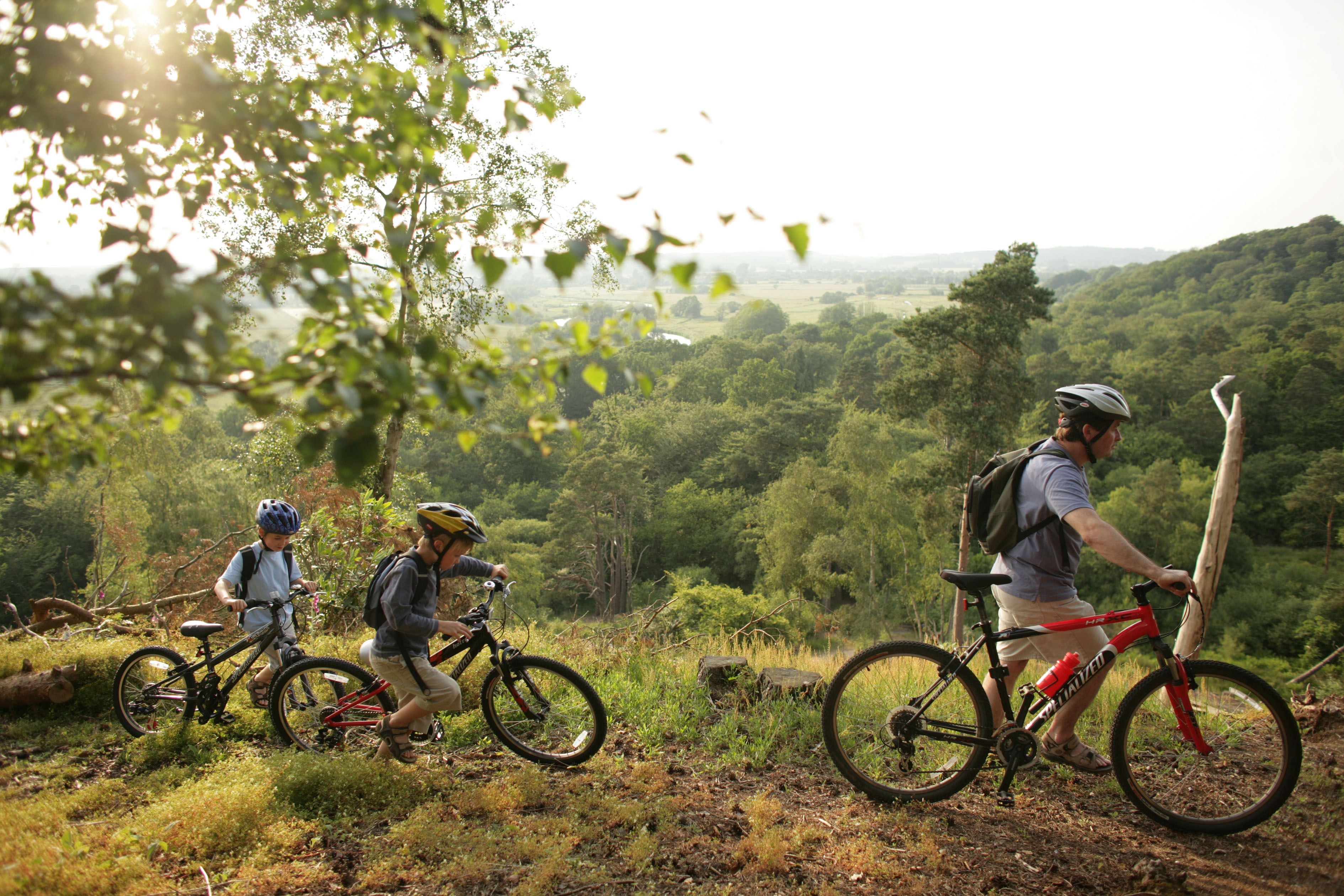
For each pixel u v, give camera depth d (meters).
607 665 5.96
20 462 2.05
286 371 1.70
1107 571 47.16
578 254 1.72
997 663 3.58
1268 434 74.12
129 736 4.80
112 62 2.02
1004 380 33.94
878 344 125.88
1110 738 3.51
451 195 2.49
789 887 2.96
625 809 3.53
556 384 2.07
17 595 41.41
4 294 1.46
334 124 2.54
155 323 1.48
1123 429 74.44
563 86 2.53
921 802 3.64
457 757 4.35
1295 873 3.02
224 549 10.95
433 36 2.35
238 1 2.55
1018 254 34.53
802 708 4.75
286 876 3.05
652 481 72.75
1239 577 52.34
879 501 42.44
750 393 92.44
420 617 3.82
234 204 2.82
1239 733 4.44
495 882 3.04
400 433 12.10
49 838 3.25
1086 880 3.00
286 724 4.54
